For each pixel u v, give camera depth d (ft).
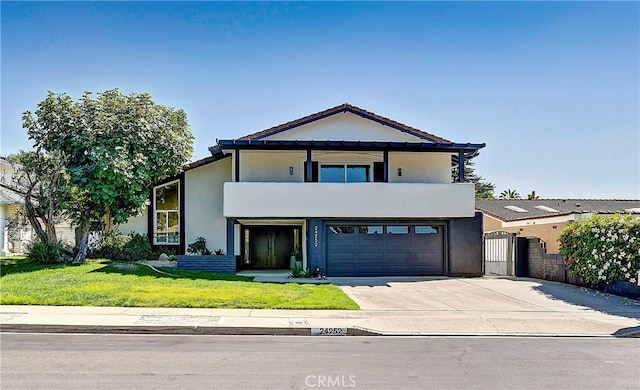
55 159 59.67
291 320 36.96
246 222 75.15
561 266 60.95
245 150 70.49
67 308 39.93
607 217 53.36
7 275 53.11
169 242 75.61
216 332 34.37
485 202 102.89
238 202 65.21
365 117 71.61
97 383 21.67
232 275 60.64
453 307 43.91
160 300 42.32
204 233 75.56
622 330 36.06
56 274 53.31
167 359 26.25
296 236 81.51
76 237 66.69
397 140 72.02
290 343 31.17
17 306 40.57
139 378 22.53
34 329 34.27
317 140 70.85
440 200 66.95
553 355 28.43
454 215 67.00
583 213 63.62
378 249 67.56
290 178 73.36
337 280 61.87
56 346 29.37
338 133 71.61
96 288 46.24
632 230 49.37
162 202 76.23
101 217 67.36
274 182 69.92
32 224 63.77
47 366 24.53
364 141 70.64
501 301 47.34
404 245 67.97
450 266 67.46
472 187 67.41
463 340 32.91
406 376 23.50
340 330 34.68
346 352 28.55
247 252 80.69
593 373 24.49
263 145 66.33
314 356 27.40
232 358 26.68
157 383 21.76
